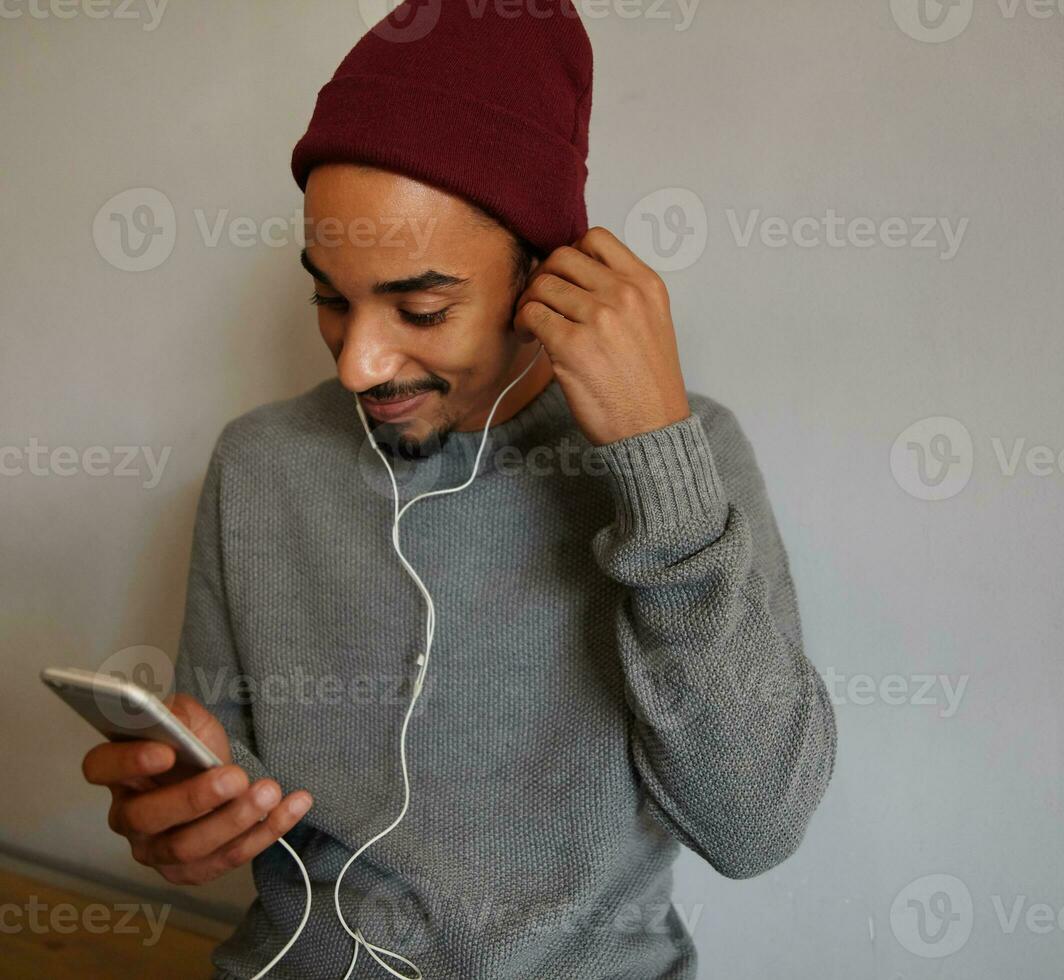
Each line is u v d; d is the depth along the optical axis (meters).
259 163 1.25
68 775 1.50
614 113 1.09
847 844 1.11
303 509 0.96
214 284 1.30
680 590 0.75
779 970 1.16
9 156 1.36
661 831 0.93
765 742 0.77
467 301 0.76
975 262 0.97
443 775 0.88
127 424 1.37
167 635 1.40
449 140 0.72
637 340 0.75
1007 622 1.01
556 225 0.79
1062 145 0.92
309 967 0.88
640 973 0.89
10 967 1.25
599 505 0.88
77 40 1.30
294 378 1.28
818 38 0.99
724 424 0.92
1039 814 1.02
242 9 1.22
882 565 1.05
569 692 0.87
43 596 1.46
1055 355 0.95
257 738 0.95
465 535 0.90
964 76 0.95
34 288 1.38
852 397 1.04
